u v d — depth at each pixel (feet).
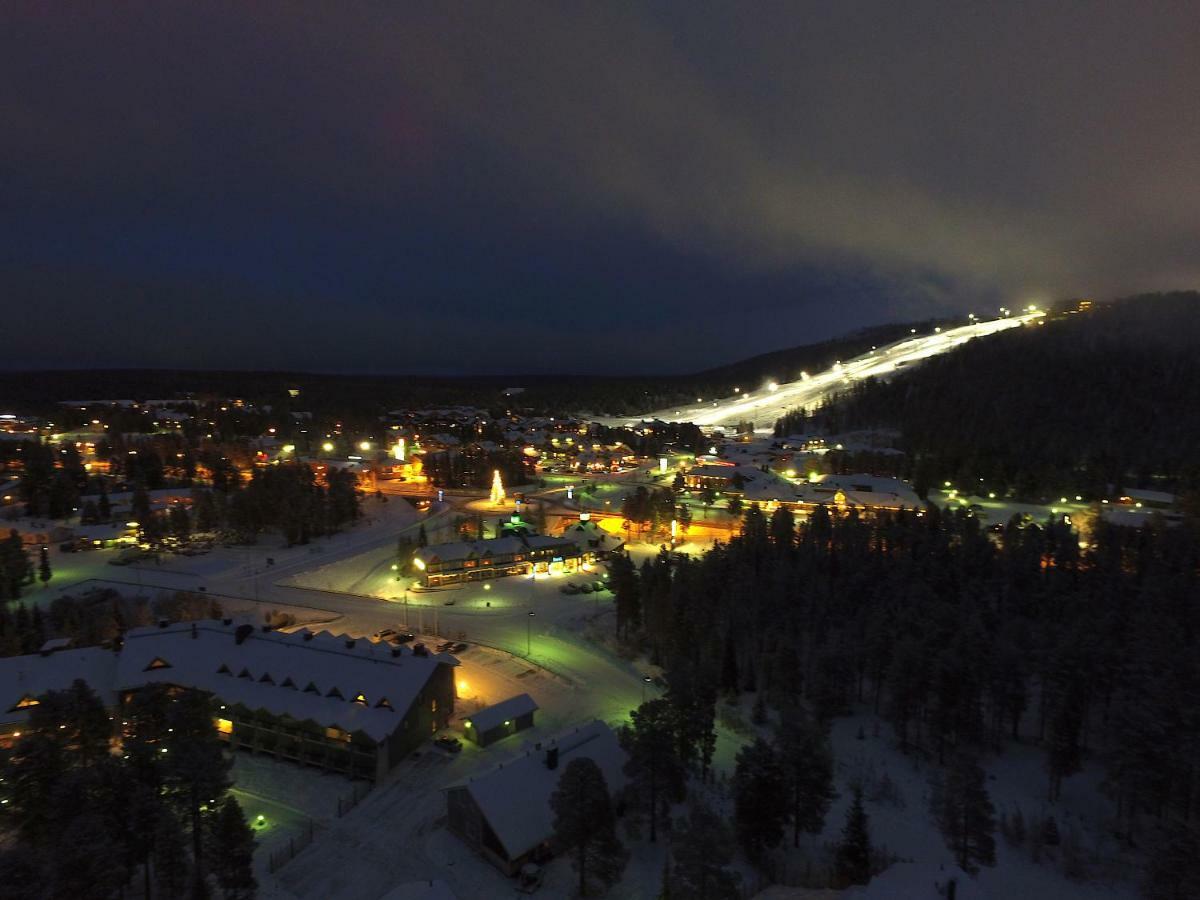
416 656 248.11
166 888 155.63
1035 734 250.16
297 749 223.10
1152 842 175.22
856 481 655.35
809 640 314.14
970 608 291.58
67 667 239.91
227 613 364.99
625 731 203.21
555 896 164.66
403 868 174.81
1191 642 275.80
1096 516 468.75
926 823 196.44
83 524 523.29
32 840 165.89
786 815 183.73
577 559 466.70
